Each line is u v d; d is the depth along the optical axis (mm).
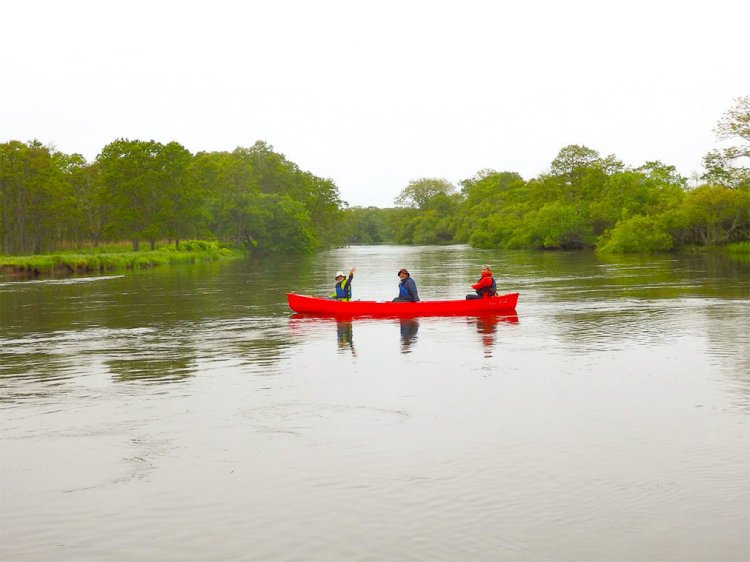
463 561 7562
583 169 117562
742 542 7852
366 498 9164
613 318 24656
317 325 24094
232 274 56375
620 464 10117
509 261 70938
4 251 80375
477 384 15039
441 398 13914
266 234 111562
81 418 13016
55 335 22984
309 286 43062
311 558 7688
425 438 11453
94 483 9891
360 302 26203
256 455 10859
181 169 90875
